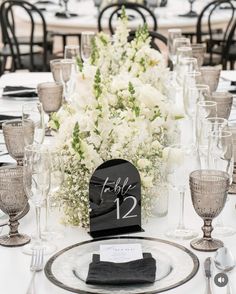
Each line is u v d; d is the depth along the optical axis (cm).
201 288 137
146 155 166
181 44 324
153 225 169
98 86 165
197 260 145
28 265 148
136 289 134
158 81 243
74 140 157
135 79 194
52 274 139
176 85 294
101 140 163
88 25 491
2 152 220
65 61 266
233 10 499
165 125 178
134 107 169
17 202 156
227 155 160
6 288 139
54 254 148
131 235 163
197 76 256
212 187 149
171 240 160
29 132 193
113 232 163
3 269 147
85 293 132
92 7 564
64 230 166
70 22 495
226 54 502
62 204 163
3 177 157
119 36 269
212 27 571
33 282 135
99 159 160
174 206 182
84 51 313
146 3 546
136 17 514
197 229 167
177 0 604
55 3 589
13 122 200
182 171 158
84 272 141
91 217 161
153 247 151
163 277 139
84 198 160
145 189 164
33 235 162
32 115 202
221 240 160
